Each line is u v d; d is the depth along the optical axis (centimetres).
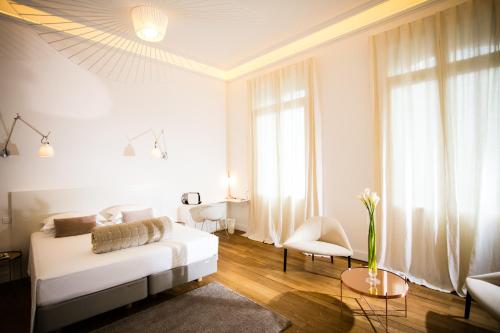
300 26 349
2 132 298
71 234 296
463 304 238
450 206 260
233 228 497
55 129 333
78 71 352
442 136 268
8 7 300
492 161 242
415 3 296
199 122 489
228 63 478
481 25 247
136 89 407
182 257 262
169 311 227
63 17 319
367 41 335
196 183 484
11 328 211
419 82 284
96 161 367
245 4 299
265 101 448
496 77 240
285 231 420
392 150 302
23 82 311
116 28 349
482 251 245
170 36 373
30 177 316
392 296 187
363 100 339
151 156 423
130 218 345
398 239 299
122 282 221
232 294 256
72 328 206
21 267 305
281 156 422
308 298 251
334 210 369
